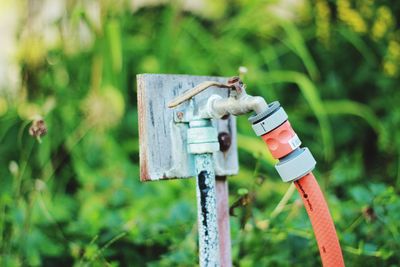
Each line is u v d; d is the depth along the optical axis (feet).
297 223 7.29
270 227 7.30
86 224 8.14
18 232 8.07
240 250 7.30
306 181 4.98
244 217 7.00
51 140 11.10
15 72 12.01
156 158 5.41
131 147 11.36
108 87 11.10
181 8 12.19
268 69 13.19
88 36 11.95
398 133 11.66
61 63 11.70
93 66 11.23
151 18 13.23
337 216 7.86
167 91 5.49
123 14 12.35
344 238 7.11
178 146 5.48
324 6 13.04
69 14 11.55
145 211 8.67
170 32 11.91
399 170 10.84
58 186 11.12
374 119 12.07
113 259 7.82
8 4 14.60
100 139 10.94
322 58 13.19
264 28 12.85
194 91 5.23
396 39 12.59
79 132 11.10
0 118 11.54
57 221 8.79
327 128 11.87
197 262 7.00
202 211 5.34
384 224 7.36
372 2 12.73
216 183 6.01
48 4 14.21
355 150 12.53
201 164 5.34
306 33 13.30
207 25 14.12
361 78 12.82
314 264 7.20
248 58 12.49
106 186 9.39
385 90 12.41
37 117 6.90
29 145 11.05
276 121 4.88
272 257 7.21
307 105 12.64
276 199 9.93
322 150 12.08
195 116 5.34
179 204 7.77
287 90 13.12
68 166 11.30
